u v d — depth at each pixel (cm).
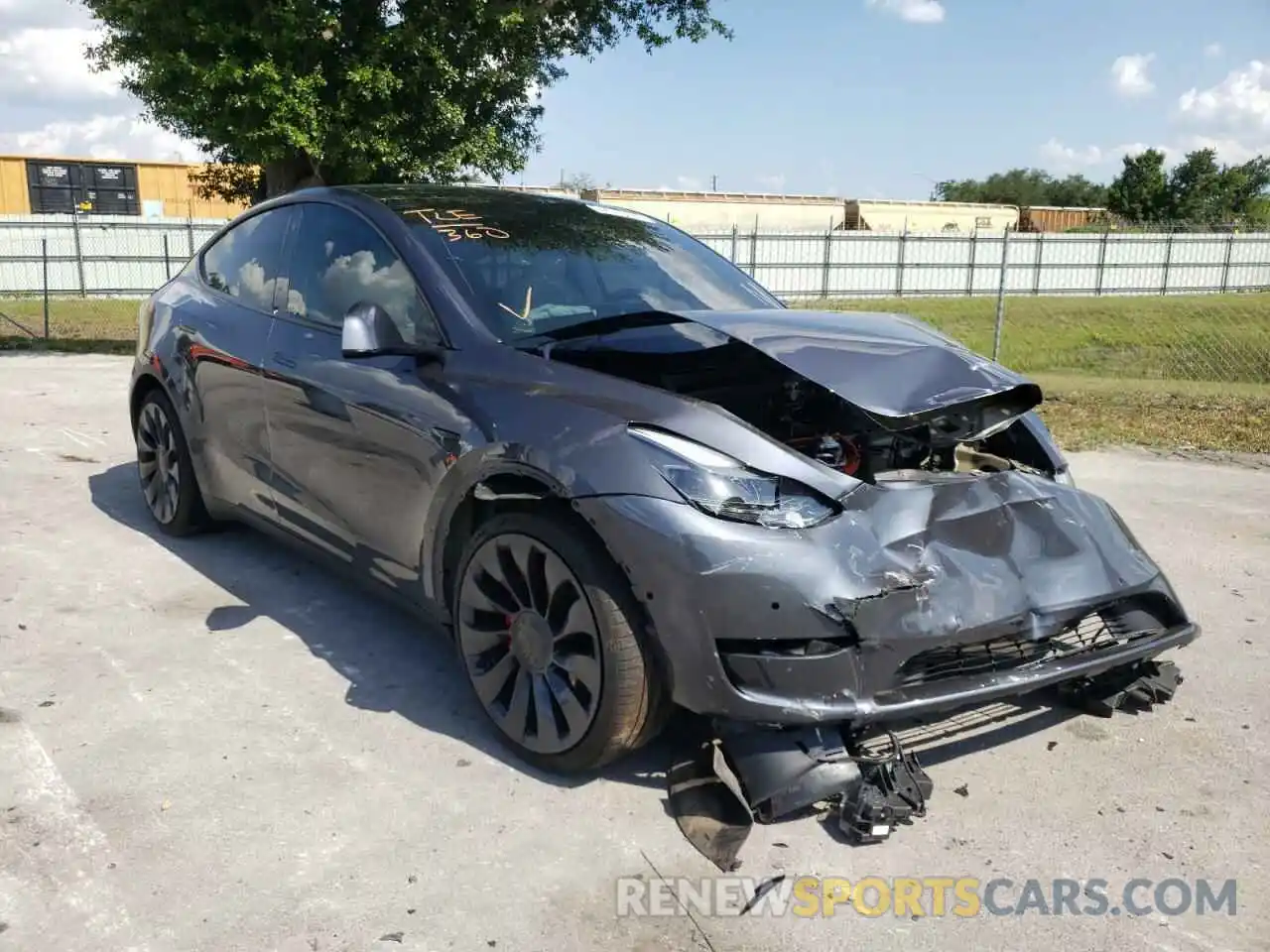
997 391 299
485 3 1359
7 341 1472
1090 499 322
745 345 332
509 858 254
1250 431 845
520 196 434
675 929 231
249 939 223
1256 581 475
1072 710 343
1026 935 232
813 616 254
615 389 289
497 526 296
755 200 4306
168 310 478
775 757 263
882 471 309
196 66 1237
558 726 286
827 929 232
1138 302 2991
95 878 241
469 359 322
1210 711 344
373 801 277
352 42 1332
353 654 370
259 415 402
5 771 286
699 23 1623
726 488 262
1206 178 6575
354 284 377
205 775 287
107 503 552
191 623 393
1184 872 256
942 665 269
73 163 3497
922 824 274
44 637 376
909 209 4766
